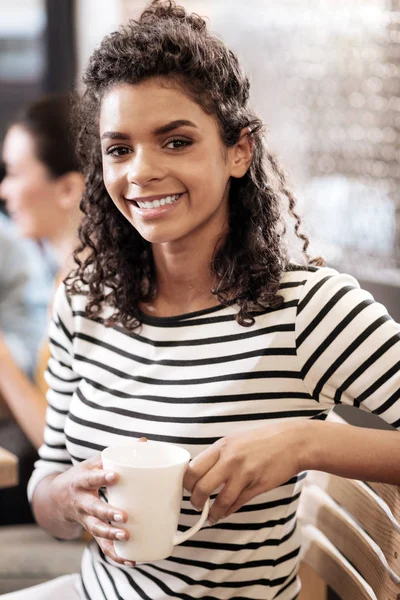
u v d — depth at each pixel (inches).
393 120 92.3
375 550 47.3
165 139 46.1
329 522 54.1
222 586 48.5
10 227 112.9
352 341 46.3
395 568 44.5
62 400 56.5
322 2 104.3
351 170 99.5
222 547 47.9
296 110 110.5
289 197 54.1
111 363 52.4
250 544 48.1
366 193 96.9
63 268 81.3
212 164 47.0
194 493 41.1
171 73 45.6
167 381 49.7
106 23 160.1
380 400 46.1
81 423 51.5
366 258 96.7
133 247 53.3
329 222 103.2
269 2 116.6
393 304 90.7
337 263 101.4
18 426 85.4
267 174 51.7
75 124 56.8
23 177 90.4
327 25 103.4
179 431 48.0
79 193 90.0
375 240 95.2
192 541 48.1
